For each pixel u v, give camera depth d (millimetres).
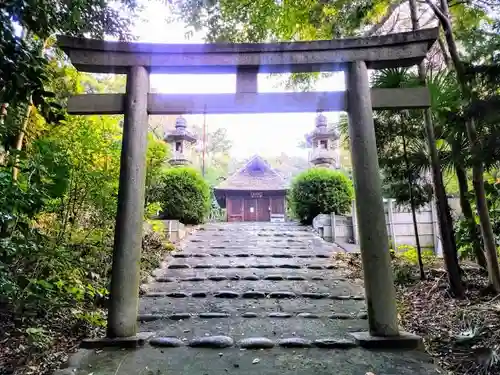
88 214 4238
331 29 5262
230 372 2242
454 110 3295
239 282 4418
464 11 4430
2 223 2172
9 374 2209
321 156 13688
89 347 2568
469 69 2963
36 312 2756
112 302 2664
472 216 3881
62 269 3043
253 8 5168
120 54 2969
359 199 2783
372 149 2818
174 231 6727
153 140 5918
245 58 2977
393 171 4445
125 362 2363
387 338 2578
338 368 2277
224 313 3383
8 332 2613
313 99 2965
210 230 7688
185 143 14734
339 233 6949
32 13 2031
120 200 2773
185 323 3141
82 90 5043
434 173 3736
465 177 3906
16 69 1818
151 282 4410
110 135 4508
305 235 7176
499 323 2635
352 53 2945
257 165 17094
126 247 2707
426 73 4039
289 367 2303
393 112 4285
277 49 2965
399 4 5027
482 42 3094
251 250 5996
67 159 3377
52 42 3875
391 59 2916
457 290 3459
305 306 3598
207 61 2977
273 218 16047
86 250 3949
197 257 5586
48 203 3131
